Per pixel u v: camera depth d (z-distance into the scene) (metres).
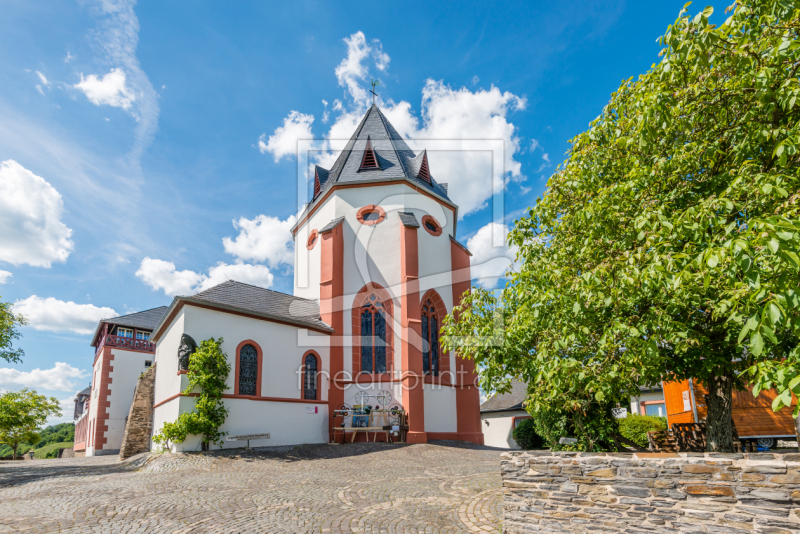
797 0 4.59
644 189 6.45
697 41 4.93
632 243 6.27
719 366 6.45
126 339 28.83
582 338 6.36
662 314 5.43
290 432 17.28
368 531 6.88
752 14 5.36
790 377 3.90
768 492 4.62
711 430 7.14
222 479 10.82
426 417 20.39
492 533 6.71
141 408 18.53
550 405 7.84
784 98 4.82
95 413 28.28
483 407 32.12
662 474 5.27
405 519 7.45
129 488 9.79
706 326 6.38
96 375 30.36
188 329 15.59
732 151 5.98
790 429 12.39
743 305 4.40
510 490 6.34
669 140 6.43
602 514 5.59
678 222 5.06
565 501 5.89
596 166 7.23
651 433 13.69
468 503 8.38
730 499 4.82
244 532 6.78
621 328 5.46
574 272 6.78
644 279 4.94
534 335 7.52
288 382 17.81
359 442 18.31
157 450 16.14
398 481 10.54
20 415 27.78
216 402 15.12
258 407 16.47
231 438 15.17
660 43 5.41
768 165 5.71
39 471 12.95
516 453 6.40
